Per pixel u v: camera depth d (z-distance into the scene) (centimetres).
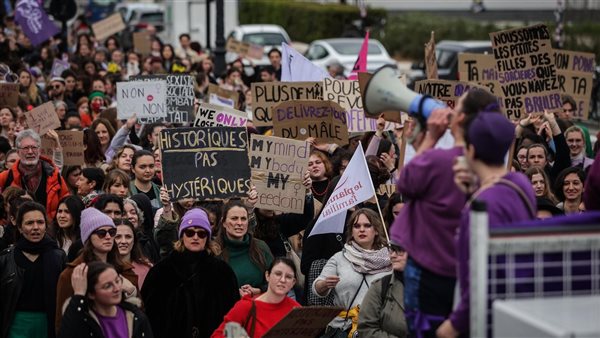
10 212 1186
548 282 580
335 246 1197
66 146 1536
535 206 638
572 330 493
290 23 5906
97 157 1602
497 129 623
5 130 1772
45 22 2764
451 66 3544
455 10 6175
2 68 2184
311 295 1154
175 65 2769
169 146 1246
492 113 633
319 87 1620
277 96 1623
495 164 634
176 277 1062
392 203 1209
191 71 2784
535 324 506
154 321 1059
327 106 1517
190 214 1065
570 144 1614
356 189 1180
